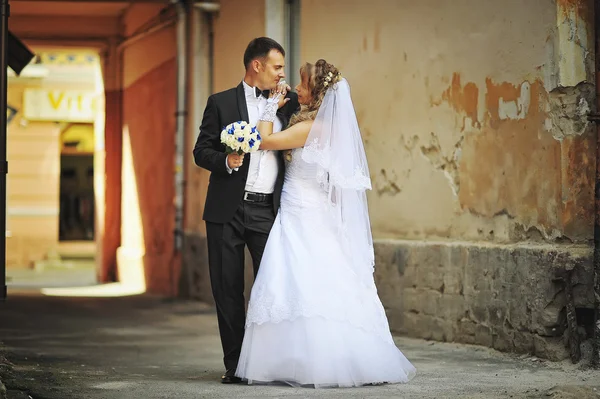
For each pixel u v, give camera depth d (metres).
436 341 11.19
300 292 7.93
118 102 25.38
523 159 9.99
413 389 7.82
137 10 22.97
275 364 7.94
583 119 9.27
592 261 9.05
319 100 8.24
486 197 10.59
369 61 12.67
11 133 33.84
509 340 9.96
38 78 33.69
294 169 8.28
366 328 8.02
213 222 8.27
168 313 16.11
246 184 8.24
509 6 10.17
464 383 8.17
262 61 8.24
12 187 33.94
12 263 33.88
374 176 12.61
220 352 10.98
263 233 8.27
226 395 7.59
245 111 8.27
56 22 25.25
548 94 9.58
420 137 11.73
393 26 12.20
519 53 10.03
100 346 11.60
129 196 24.33
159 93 21.25
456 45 11.07
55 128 34.12
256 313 7.99
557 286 9.34
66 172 37.88
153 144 21.75
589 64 9.31
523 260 9.73
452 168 11.19
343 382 7.89
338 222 8.18
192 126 18.53
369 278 8.22
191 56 18.56
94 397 7.70
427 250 11.41
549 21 9.56
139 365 9.86
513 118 10.13
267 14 14.74
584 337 9.20
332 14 13.41
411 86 11.88
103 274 25.58
